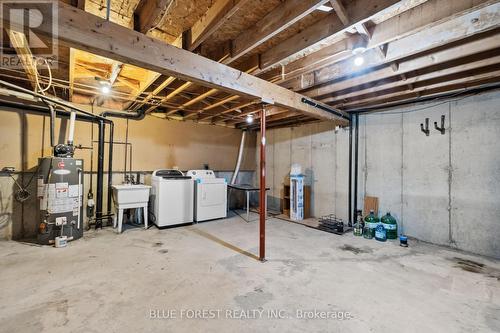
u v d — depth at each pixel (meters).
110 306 1.98
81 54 2.66
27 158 3.83
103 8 1.89
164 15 1.90
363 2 1.71
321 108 3.82
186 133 5.64
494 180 3.09
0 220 3.62
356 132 4.53
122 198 4.05
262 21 2.00
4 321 1.77
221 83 2.38
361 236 3.97
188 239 3.75
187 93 3.90
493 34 2.04
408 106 3.90
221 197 5.19
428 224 3.66
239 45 2.27
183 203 4.60
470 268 2.75
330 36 1.96
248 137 6.88
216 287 2.29
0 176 3.63
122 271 2.61
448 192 3.47
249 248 3.37
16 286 2.27
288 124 5.98
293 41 2.26
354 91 3.43
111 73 2.93
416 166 3.80
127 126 4.83
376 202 4.24
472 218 3.25
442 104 3.54
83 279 2.42
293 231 4.26
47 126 3.99
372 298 2.13
